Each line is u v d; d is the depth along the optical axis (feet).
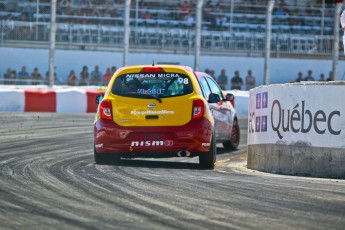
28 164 83.46
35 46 202.39
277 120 84.38
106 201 53.83
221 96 111.96
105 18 206.49
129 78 88.89
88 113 174.19
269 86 86.17
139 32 205.36
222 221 45.42
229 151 115.65
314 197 57.77
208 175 75.51
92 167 81.56
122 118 87.30
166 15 213.66
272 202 54.49
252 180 70.74
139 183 65.51
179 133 86.07
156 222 44.75
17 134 128.88
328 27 222.07
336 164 78.23
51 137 124.77
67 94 175.83
